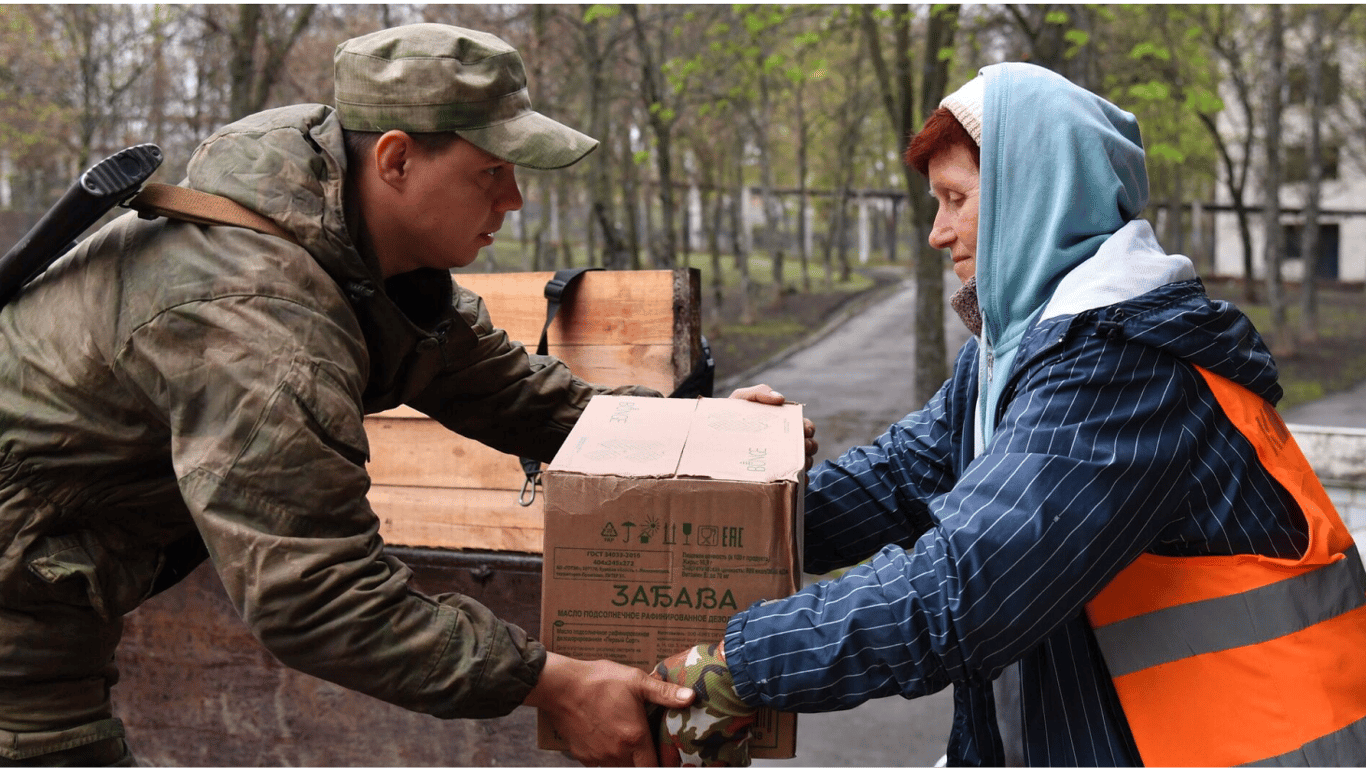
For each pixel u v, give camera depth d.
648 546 1.37
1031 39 11.06
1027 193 1.47
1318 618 1.35
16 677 1.45
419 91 1.37
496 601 2.32
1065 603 1.31
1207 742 1.35
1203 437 1.37
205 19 12.18
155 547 1.54
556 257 30.47
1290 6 20.05
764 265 41.38
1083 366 1.35
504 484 2.40
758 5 11.70
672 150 29.55
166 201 1.34
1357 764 1.30
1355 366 20.17
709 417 1.61
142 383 1.33
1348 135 24.08
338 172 1.38
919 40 14.54
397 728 2.33
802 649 1.31
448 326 1.63
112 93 18.27
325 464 1.28
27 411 1.38
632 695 1.35
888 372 20.41
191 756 2.44
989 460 1.37
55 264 1.44
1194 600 1.37
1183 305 1.37
